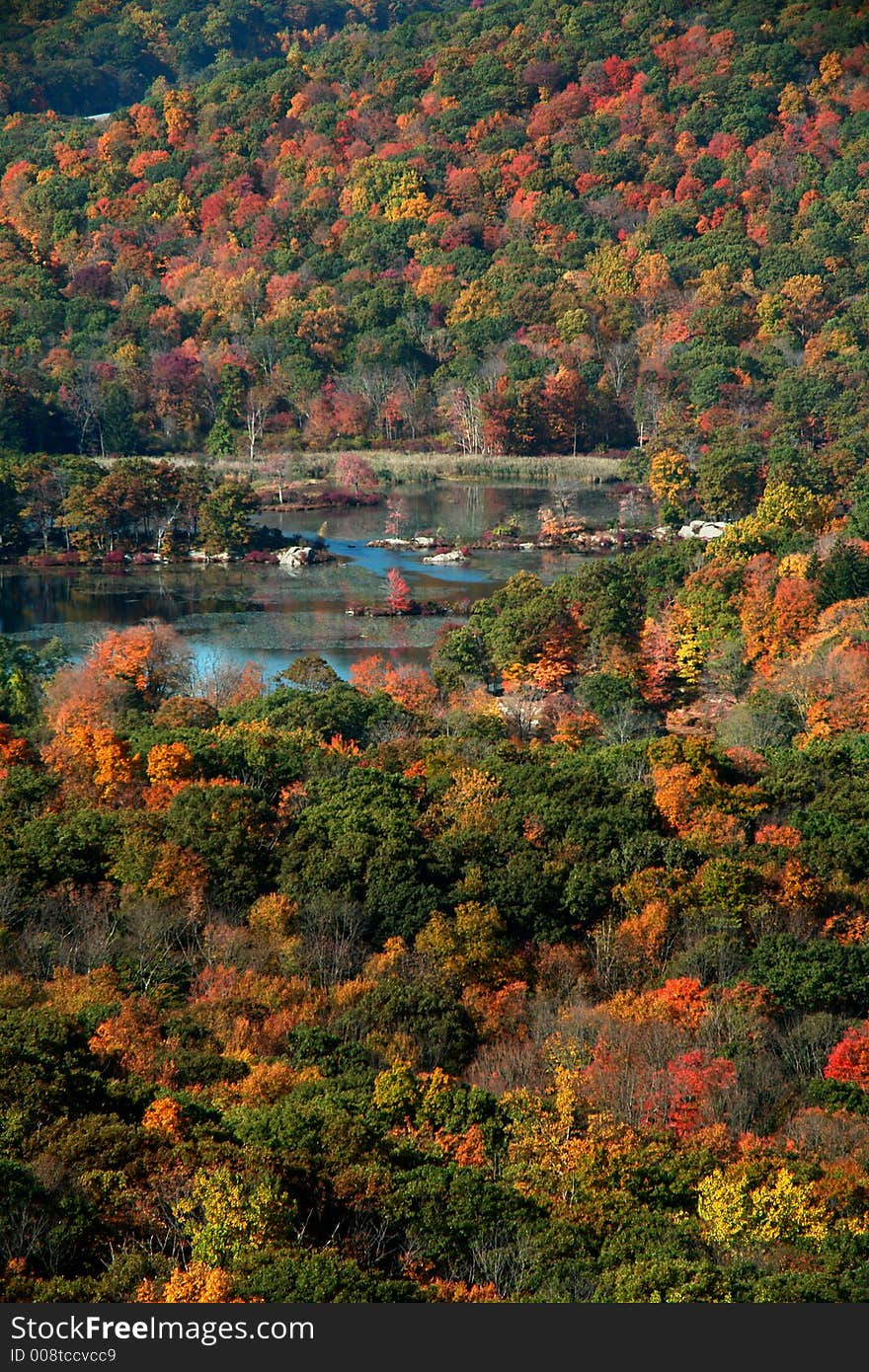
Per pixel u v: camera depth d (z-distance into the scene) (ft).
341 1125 487.20
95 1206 433.89
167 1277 402.72
